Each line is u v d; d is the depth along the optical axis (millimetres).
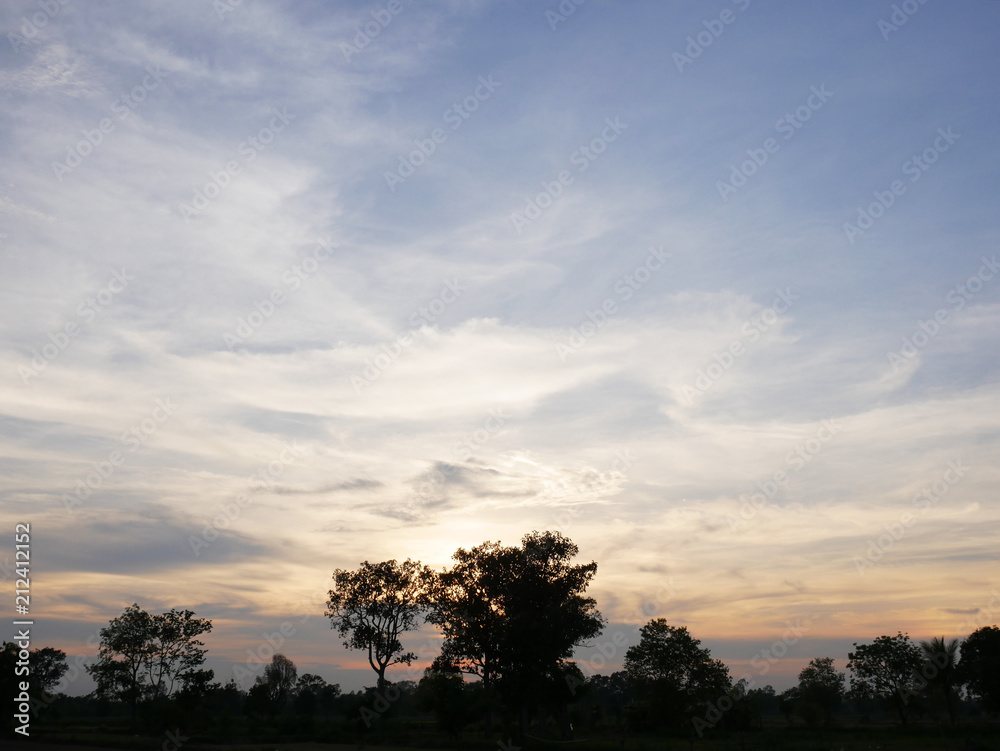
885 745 44312
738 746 47719
